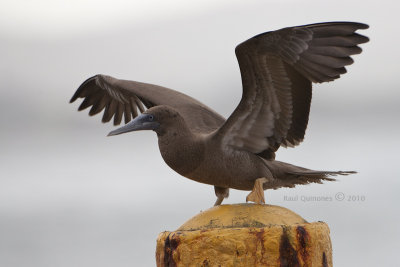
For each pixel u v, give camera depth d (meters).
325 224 8.56
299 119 11.22
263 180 11.35
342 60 10.27
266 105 11.35
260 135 11.59
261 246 8.00
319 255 8.25
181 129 11.53
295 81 10.94
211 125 13.18
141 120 11.51
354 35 10.15
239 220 8.41
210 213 8.72
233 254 8.02
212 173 11.70
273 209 8.68
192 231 8.27
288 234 8.04
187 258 8.20
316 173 11.78
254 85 11.17
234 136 11.62
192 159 11.54
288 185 12.48
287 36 10.37
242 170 11.62
